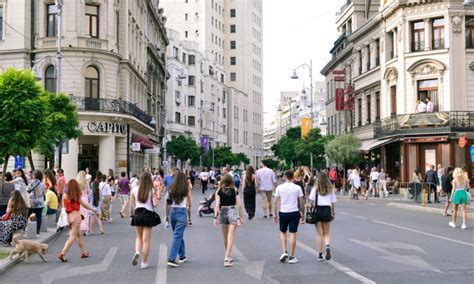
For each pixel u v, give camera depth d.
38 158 40.94
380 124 45.78
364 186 41.50
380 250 13.39
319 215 11.73
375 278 9.88
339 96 56.84
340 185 48.41
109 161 42.97
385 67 45.72
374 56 48.78
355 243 14.66
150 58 63.59
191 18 113.31
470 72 40.78
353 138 46.44
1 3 42.91
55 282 10.04
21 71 22.92
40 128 22.45
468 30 41.16
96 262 12.26
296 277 10.05
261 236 16.38
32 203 16.48
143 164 58.78
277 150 88.44
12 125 21.91
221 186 11.57
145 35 58.47
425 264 11.35
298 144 58.56
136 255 11.29
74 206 12.79
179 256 12.00
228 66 126.44
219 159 93.19
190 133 92.38
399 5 42.53
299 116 154.62
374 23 47.62
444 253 12.88
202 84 99.62
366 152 46.28
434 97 41.53
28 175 26.19
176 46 88.38
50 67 42.44
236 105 122.00
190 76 94.38
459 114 40.09
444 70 40.78
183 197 11.46
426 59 41.56
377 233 16.98
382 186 39.81
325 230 11.96
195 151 74.19
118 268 11.34
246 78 127.50
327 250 11.89
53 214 18.92
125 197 24.52
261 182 22.59
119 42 46.94
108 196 22.47
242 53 126.00
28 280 10.32
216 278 10.07
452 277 9.95
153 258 12.62
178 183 11.47
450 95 40.44
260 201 34.62
